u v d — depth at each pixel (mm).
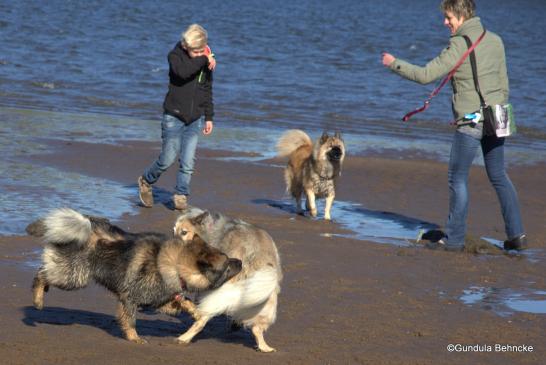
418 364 7078
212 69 13055
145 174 12977
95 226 7582
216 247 7602
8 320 7547
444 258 10992
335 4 113062
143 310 8477
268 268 7234
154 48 42375
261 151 19125
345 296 9031
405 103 28328
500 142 11617
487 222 13539
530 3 148250
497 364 7203
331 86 31625
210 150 18844
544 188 16453
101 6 72375
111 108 25031
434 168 17922
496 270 10555
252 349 7312
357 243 11523
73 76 31266
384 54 11242
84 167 15898
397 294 9227
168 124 12852
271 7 94625
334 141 13305
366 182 16328
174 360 6836
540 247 11984
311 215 13672
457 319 8461
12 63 33469
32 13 58031
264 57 40375
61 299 8391
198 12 75625
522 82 34406
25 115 22203
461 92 11273
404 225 13102
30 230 7453
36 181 14188
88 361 6645
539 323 8422
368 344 7551
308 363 6961
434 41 54438
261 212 13477
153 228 11617
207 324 8148
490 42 11164
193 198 13992
